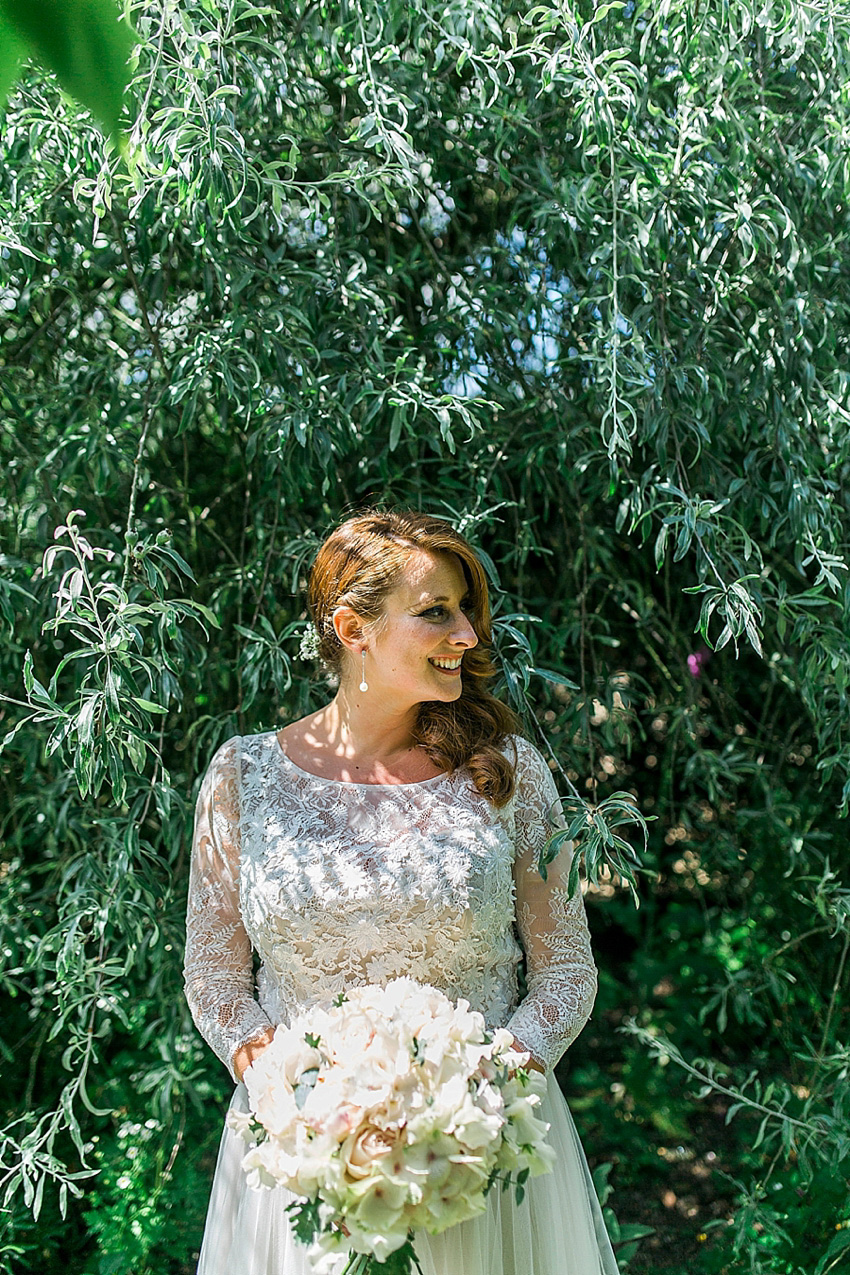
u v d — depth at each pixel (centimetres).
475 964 154
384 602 156
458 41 196
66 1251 245
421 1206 119
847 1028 288
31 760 243
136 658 180
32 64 42
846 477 238
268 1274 153
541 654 271
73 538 174
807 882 305
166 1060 234
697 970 325
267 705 245
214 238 203
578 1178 165
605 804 174
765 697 308
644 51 201
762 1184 238
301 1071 127
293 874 151
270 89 211
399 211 248
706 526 194
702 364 217
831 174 211
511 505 224
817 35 211
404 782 161
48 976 268
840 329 235
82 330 253
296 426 199
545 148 228
